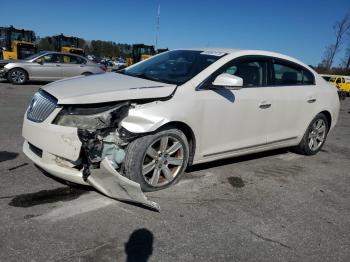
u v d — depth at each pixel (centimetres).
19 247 294
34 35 2773
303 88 571
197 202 402
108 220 346
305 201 436
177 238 328
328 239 353
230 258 307
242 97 473
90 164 362
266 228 361
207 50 510
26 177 429
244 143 493
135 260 291
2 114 805
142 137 383
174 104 403
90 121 357
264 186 470
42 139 368
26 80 1574
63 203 372
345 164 608
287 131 557
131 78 445
